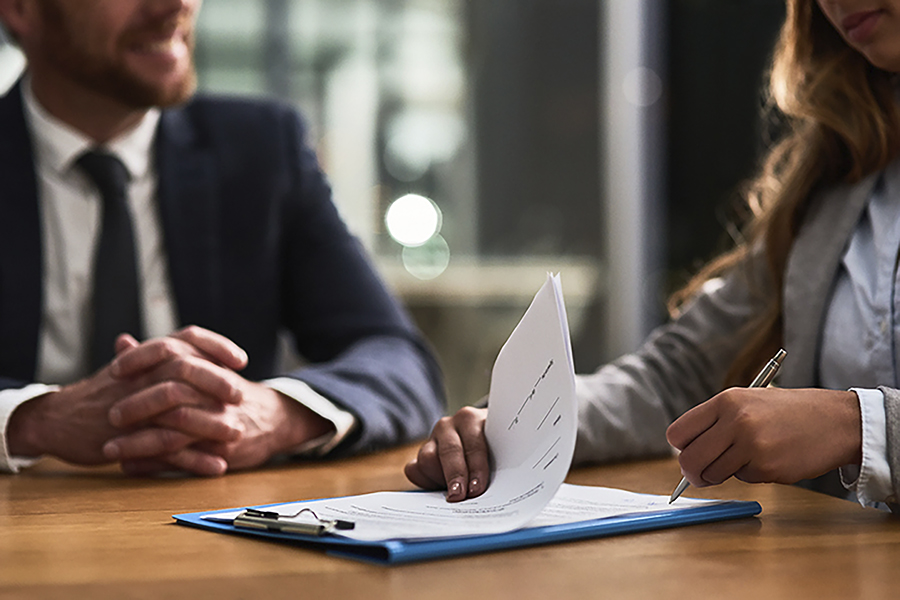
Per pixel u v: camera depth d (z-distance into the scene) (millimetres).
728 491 884
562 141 3207
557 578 562
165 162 1552
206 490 937
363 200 3105
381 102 3102
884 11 934
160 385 1038
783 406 740
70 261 1523
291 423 1128
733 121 3145
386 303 1605
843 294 1037
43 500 887
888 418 735
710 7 3170
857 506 795
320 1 3072
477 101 3152
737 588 541
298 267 1646
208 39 3023
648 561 604
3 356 1432
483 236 3176
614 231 3230
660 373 1187
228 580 563
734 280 1237
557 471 689
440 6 3131
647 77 3223
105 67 1400
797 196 1127
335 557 619
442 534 626
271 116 1673
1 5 1442
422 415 1344
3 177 1463
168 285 1557
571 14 3203
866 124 1060
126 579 570
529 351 771
